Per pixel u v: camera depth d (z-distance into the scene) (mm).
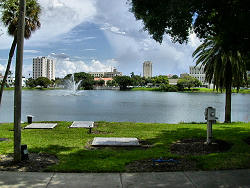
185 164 7457
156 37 10273
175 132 13898
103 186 5695
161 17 9359
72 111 40375
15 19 12750
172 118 33531
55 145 10227
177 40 10531
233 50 9719
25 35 13875
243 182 5980
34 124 16141
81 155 8648
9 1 12742
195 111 42750
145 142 11328
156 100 73562
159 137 12414
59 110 41906
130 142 10805
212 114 10305
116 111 41188
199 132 13812
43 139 11641
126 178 6227
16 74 7480
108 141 10984
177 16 9297
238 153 8719
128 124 17266
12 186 5633
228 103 22234
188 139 11781
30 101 63406
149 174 6535
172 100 74438
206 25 9773
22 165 7246
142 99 78062
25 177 6230
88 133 13547
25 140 11242
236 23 8273
